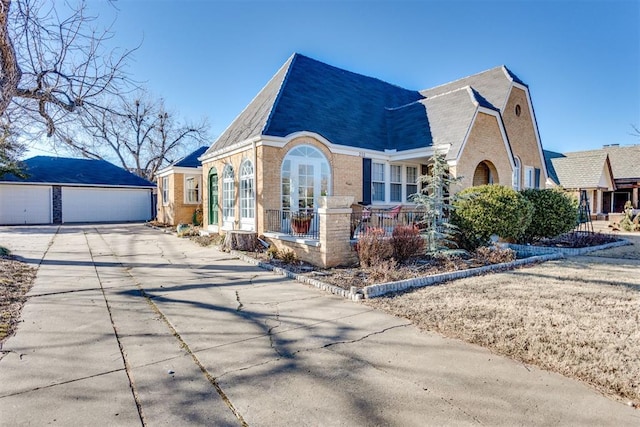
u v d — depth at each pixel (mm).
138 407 2842
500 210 9812
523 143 18922
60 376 3330
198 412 2775
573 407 2816
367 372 3420
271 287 6922
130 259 10219
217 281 7438
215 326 4711
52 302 5777
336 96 15688
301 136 12352
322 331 4523
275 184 11930
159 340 4219
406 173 15469
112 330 4539
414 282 6797
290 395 3018
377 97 17875
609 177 26328
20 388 3107
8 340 4172
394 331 4492
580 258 10031
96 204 27797
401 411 2781
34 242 14086
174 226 21578
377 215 12570
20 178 24734
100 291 6531
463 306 5391
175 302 5844
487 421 2643
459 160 12070
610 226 20062
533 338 4117
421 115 15047
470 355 3771
